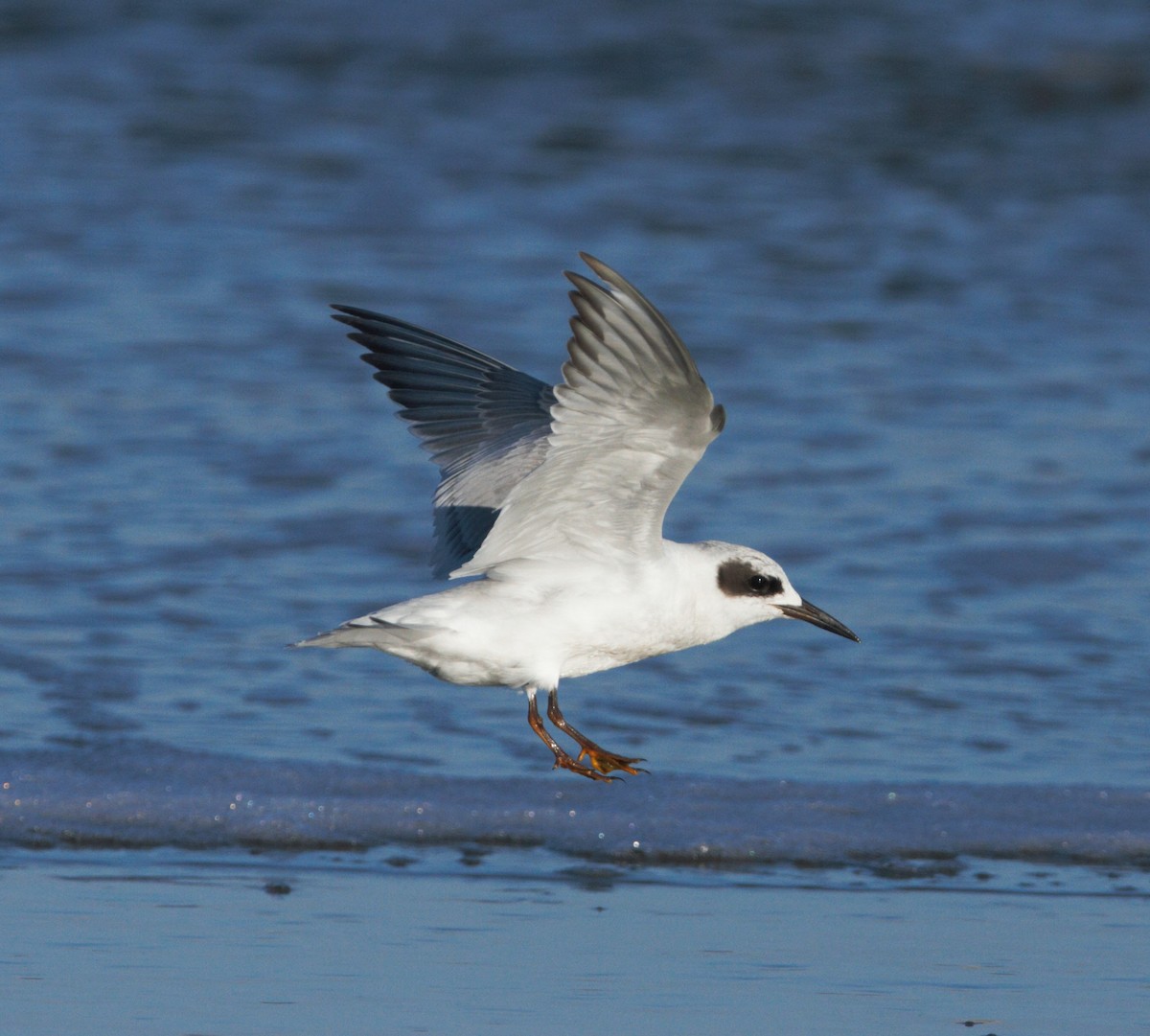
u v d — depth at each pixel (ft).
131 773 39.63
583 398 27.53
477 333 75.61
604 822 37.81
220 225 92.27
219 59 123.85
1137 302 84.48
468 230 93.15
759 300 82.74
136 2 134.51
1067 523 57.21
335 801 38.52
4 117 110.11
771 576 31.58
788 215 97.30
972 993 30.60
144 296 80.28
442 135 110.42
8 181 97.86
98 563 52.60
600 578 30.14
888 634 49.06
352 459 62.23
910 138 110.32
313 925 33.09
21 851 36.14
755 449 63.98
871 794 39.17
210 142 107.76
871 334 78.59
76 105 113.39
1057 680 46.16
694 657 47.93
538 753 41.86
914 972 31.45
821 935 32.96
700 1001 30.17
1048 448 64.59
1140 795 39.19
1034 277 87.92
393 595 51.29
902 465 62.44
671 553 31.01
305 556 54.03
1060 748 42.22
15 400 66.59
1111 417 68.18
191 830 37.24
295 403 67.87
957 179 103.96
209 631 48.39
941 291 85.25
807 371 73.20
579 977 31.07
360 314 35.12
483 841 37.22
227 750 41.14
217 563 53.11
